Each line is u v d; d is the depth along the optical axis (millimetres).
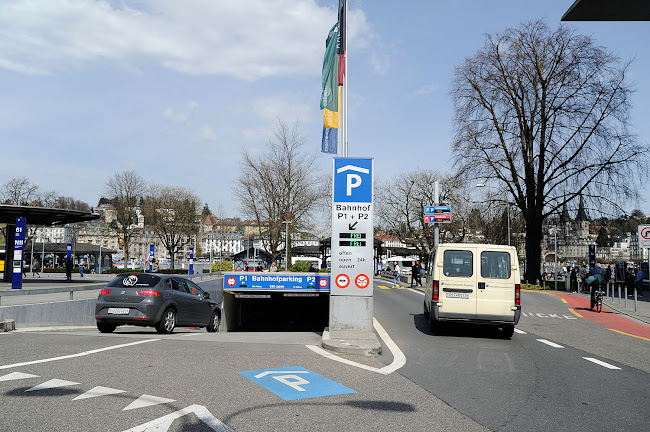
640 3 12805
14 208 29047
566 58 34344
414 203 62188
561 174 35094
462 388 6707
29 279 38219
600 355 9891
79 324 16031
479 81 36781
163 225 74125
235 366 7633
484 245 12281
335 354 9094
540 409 5754
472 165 36875
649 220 33812
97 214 32781
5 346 9219
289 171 57812
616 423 5281
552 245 65438
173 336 11992
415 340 11477
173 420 4906
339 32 13664
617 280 37875
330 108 13922
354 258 11766
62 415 5020
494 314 11992
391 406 5676
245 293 18359
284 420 5008
